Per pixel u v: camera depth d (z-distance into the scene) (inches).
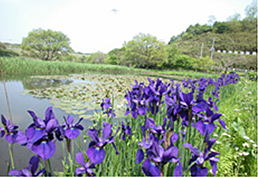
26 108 223.1
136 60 1288.1
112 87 389.4
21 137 49.4
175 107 65.4
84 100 266.7
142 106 88.8
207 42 2427.4
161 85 87.4
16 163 106.9
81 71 869.8
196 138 103.3
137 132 101.8
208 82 259.9
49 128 45.3
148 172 45.6
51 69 728.3
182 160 62.4
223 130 133.6
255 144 108.7
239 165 102.5
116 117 179.0
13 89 347.3
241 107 199.9
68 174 75.5
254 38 2214.6
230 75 318.3
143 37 1250.0
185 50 2169.0
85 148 118.6
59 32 1222.9
